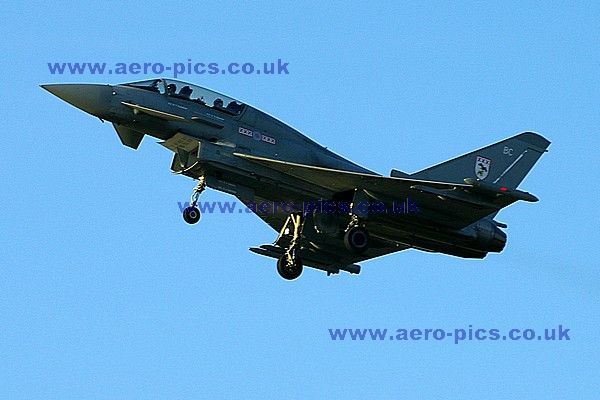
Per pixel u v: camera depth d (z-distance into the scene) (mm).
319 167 98375
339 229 105500
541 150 108562
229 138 97625
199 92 98375
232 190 97062
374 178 96938
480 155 106562
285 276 109812
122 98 95188
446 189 97438
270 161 96250
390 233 106375
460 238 105000
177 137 96125
